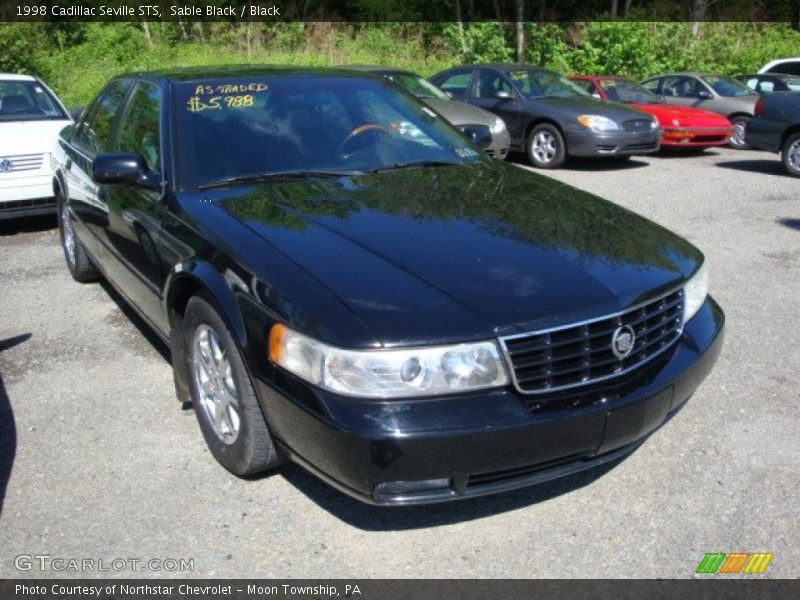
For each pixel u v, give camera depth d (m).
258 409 3.03
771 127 11.39
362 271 2.85
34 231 7.80
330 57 24.44
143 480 3.36
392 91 4.64
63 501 3.22
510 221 3.34
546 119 11.99
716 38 23.52
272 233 3.15
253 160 3.84
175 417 3.91
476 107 11.64
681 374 3.00
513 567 2.80
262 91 4.22
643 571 2.78
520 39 25.67
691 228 7.84
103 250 4.79
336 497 3.22
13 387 4.27
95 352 4.73
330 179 3.78
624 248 3.23
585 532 2.99
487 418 2.58
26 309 5.51
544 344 2.68
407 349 2.55
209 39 26.44
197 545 2.94
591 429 2.73
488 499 3.20
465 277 2.84
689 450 3.54
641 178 11.09
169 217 3.58
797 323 5.12
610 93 14.55
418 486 2.64
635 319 2.89
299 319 2.69
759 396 4.06
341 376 2.57
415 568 2.81
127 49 22.62
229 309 2.99
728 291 5.80
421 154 4.21
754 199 9.43
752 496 3.20
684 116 13.40
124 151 4.44
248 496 3.23
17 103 8.27
